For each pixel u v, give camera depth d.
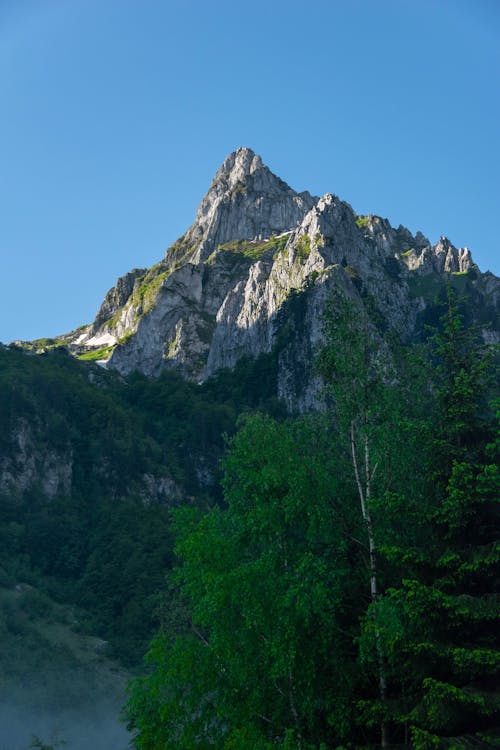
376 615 28.39
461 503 30.36
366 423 34.44
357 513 34.19
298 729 30.62
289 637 29.95
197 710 33.22
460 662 27.30
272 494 33.53
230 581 31.36
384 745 28.62
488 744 26.41
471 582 29.92
